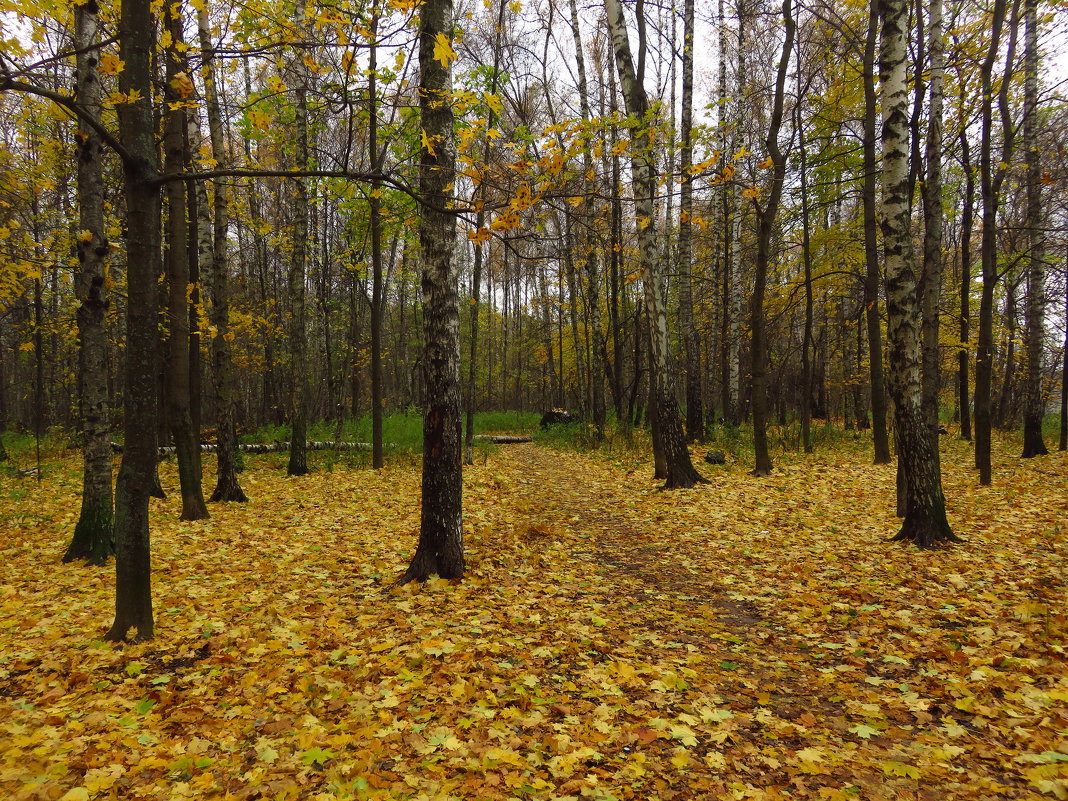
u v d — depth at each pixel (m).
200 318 8.20
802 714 3.36
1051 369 19.33
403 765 2.80
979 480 9.44
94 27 5.88
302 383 12.29
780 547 6.73
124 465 4.04
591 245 15.24
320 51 4.09
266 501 9.55
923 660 3.87
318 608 4.80
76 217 9.51
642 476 11.95
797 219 12.80
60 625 4.40
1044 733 2.90
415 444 16.62
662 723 3.17
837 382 20.83
